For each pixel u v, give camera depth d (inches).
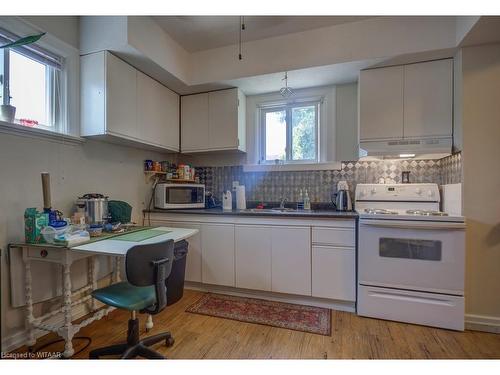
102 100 77.2
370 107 88.3
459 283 70.6
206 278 97.3
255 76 95.3
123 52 78.5
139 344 58.8
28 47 69.0
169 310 84.0
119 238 68.7
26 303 64.0
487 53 72.9
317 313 81.6
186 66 101.9
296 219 86.6
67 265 60.9
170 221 102.5
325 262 83.6
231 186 120.3
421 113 83.4
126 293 57.7
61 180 75.3
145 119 93.0
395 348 63.6
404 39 78.8
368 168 101.9
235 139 106.7
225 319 78.2
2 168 62.0
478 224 73.2
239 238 93.3
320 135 109.3
